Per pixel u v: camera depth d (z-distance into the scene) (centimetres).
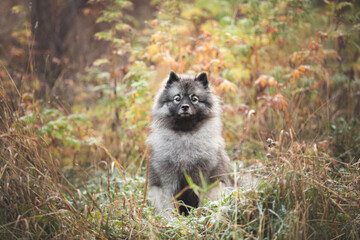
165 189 515
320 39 752
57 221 391
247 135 707
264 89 786
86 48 1027
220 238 375
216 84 697
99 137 717
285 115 645
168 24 782
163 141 519
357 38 776
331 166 501
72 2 1030
